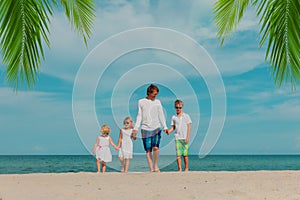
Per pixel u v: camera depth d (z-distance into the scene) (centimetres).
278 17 422
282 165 3475
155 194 336
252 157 7912
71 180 432
